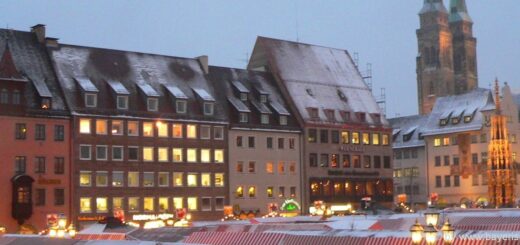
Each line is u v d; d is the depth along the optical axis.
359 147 118.44
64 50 98.19
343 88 122.69
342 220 60.22
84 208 91.56
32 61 94.44
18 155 88.25
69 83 94.56
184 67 107.69
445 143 135.88
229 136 104.44
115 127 95.06
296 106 113.06
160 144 98.19
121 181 94.62
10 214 87.12
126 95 96.88
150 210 96.38
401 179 142.12
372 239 40.28
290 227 56.06
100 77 97.75
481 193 129.75
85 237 61.97
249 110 107.81
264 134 108.00
